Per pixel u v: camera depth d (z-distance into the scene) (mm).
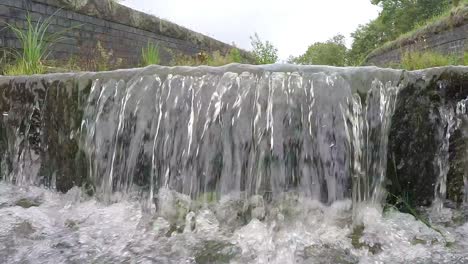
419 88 2199
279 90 2289
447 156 2221
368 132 2238
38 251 2049
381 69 2250
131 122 2586
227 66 2420
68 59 5797
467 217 2170
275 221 2232
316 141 2260
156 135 2512
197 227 2260
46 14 5594
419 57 7008
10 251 2057
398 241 2035
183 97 2441
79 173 2812
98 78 2719
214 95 2379
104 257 1975
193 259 1939
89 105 2744
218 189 2361
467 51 7629
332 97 2248
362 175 2248
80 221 2439
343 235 2107
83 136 2771
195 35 9992
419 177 2262
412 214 2234
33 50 4594
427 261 1859
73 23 6062
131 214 2447
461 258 1868
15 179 3154
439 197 2250
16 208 2633
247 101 2322
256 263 1906
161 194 2469
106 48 6777
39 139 3021
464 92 2143
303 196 2268
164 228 2275
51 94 2914
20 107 3098
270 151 2287
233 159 2342
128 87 2611
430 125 2213
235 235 2170
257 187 2301
